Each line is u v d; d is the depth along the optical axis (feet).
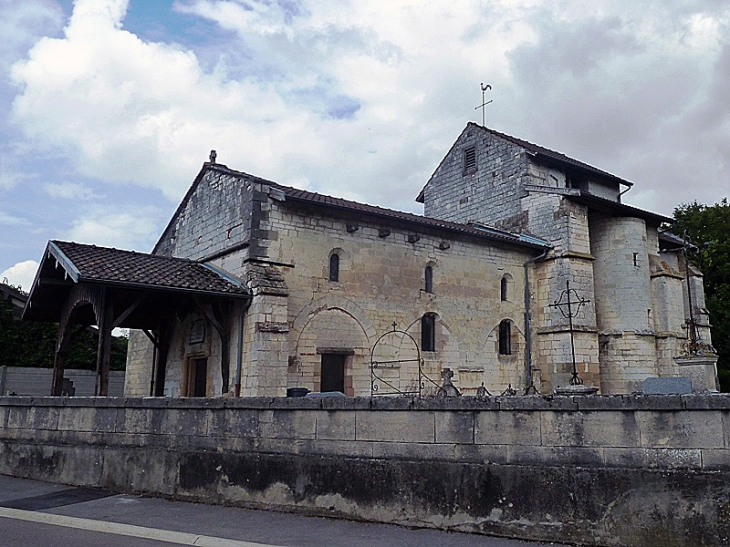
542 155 90.68
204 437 34.24
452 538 25.95
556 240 82.48
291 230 62.39
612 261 86.02
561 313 79.41
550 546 24.67
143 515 30.63
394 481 28.60
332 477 30.09
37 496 35.47
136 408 37.14
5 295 99.86
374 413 29.68
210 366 64.80
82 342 101.65
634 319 83.41
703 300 100.12
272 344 56.95
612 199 103.81
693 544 22.57
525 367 79.61
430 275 73.15
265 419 32.53
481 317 76.48
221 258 64.90
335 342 63.31
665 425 23.79
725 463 22.56
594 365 78.89
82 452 38.83
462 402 27.73
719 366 118.11
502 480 26.40
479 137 100.68
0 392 80.12
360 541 25.66
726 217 139.03
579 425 25.32
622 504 24.04
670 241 101.50
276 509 31.17
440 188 107.45
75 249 56.29
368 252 67.67
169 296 64.90
